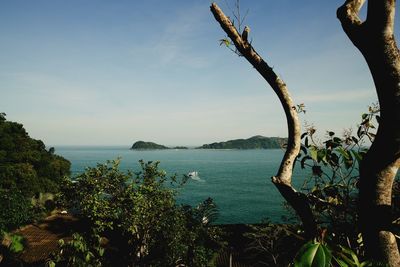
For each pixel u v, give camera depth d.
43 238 26.77
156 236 17.22
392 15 1.62
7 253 6.43
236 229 25.33
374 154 1.75
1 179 35.16
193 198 95.81
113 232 23.77
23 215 24.36
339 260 1.69
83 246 5.15
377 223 1.73
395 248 1.72
